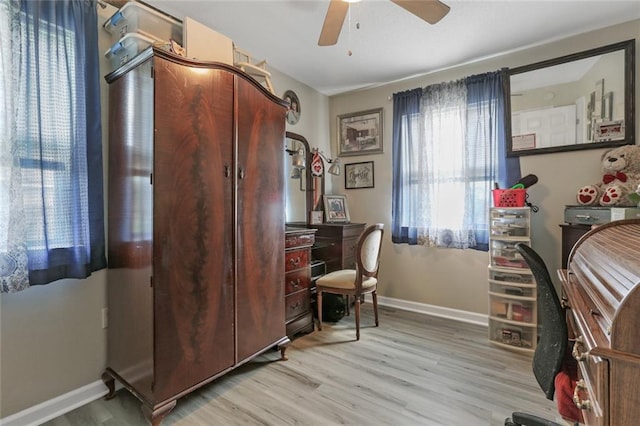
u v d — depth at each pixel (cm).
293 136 330
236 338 185
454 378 199
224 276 177
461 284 305
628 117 230
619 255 98
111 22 177
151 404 148
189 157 159
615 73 234
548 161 262
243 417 162
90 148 173
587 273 118
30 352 158
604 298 90
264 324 205
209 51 180
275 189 214
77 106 165
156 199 147
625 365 67
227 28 236
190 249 161
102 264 178
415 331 275
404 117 333
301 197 342
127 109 163
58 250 159
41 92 152
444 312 314
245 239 190
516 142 273
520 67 269
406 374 204
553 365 122
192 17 221
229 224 179
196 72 162
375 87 358
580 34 246
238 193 185
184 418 161
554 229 261
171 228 153
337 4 167
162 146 148
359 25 231
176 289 155
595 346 71
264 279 205
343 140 382
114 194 175
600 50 238
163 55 148
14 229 140
